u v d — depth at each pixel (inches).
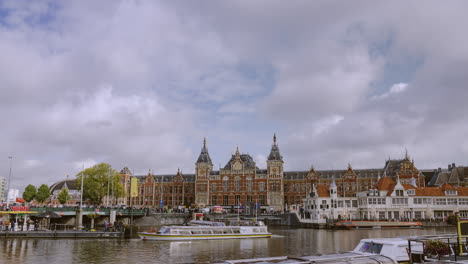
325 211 4512.8
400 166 5625.0
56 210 3280.0
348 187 5969.5
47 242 2287.2
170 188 6781.5
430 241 1253.1
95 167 5132.9
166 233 2566.4
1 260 1712.6
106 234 2566.4
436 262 1021.2
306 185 6141.7
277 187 6008.9
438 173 5821.9
